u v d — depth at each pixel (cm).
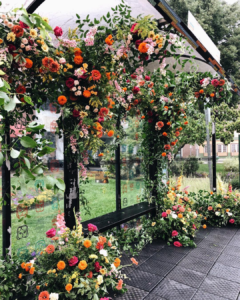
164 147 370
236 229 424
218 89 355
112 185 374
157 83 337
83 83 212
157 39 218
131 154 416
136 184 427
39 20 153
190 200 399
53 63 176
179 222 363
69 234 221
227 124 688
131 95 321
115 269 219
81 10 230
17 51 165
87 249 217
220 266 285
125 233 345
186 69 410
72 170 233
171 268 279
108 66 216
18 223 256
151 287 241
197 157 730
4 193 211
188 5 1162
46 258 209
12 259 216
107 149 344
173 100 337
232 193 469
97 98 212
